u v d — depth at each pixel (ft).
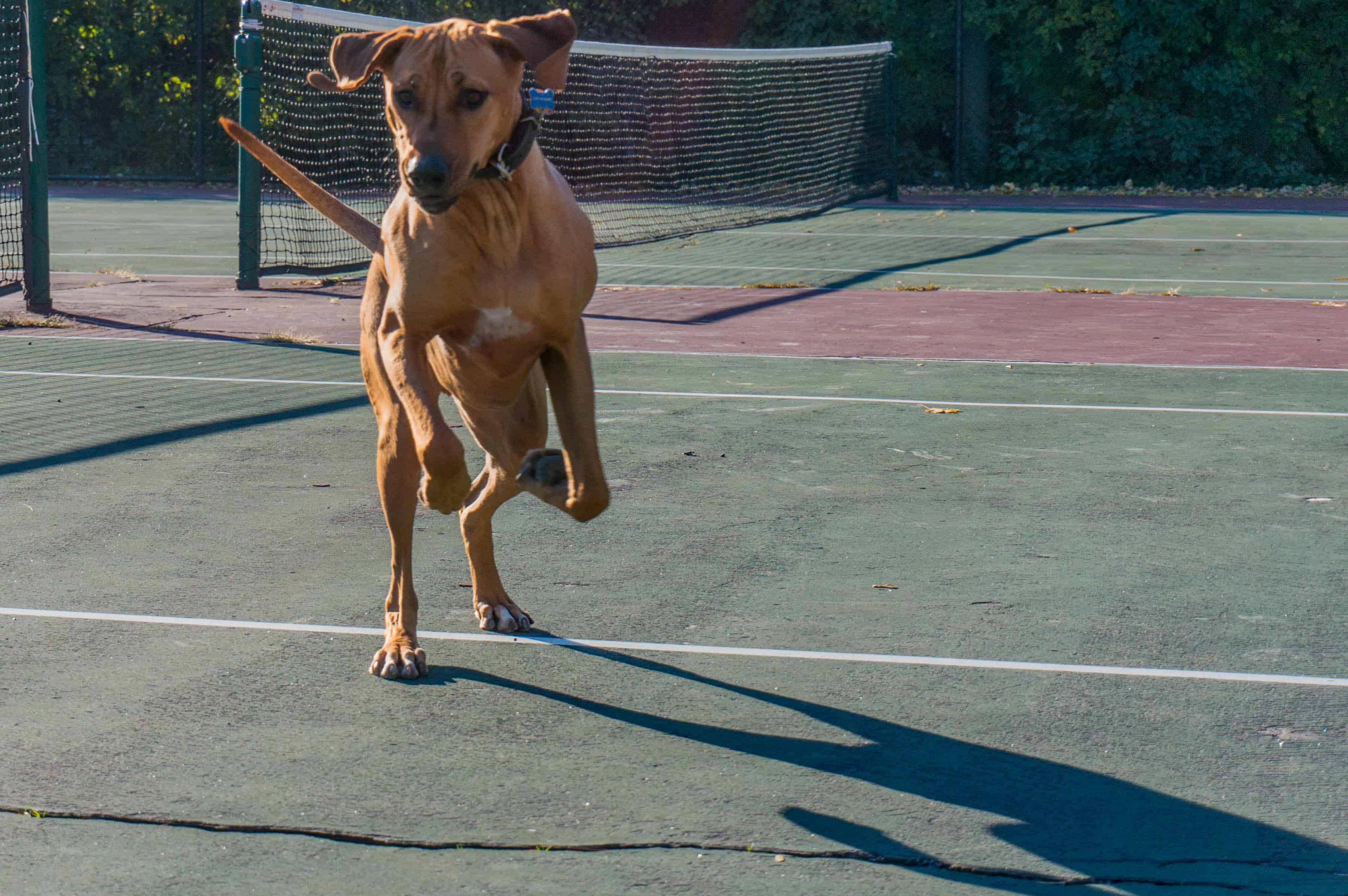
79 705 15.23
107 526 22.43
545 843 12.18
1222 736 14.53
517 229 14.12
